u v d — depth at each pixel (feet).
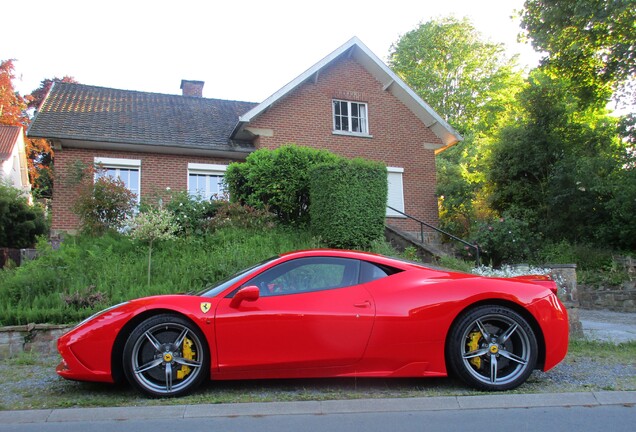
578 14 48.26
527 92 57.72
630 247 48.88
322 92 53.42
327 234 34.55
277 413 12.76
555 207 52.24
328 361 14.05
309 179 38.88
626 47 50.60
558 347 14.64
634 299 42.75
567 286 25.26
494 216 59.06
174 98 61.36
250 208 37.29
